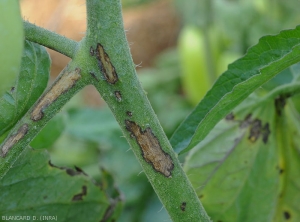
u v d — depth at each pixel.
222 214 0.27
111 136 0.38
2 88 0.14
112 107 0.18
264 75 0.18
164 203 0.19
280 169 0.26
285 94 0.25
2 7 0.14
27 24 0.18
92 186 0.24
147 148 0.18
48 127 0.25
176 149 0.21
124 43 0.18
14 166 0.22
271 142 0.26
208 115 0.19
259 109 0.25
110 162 0.48
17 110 0.20
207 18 0.53
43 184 0.23
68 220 0.24
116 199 0.26
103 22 0.18
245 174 0.26
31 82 0.20
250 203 0.27
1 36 0.14
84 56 0.18
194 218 0.19
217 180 0.26
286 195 0.26
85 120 0.39
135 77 0.18
